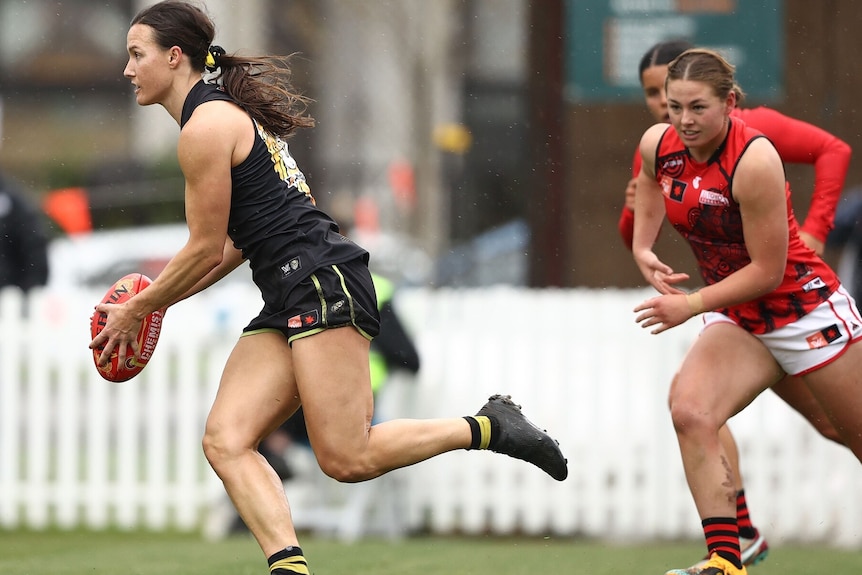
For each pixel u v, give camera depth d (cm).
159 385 3031
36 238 3136
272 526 1518
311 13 9000
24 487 3044
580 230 3538
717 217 1714
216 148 1516
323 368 1527
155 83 1562
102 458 3044
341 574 2136
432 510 2978
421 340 2964
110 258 5956
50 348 3034
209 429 1555
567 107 3522
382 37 8781
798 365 1767
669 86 1650
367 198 8088
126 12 11325
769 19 3459
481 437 1639
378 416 2809
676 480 2942
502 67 8756
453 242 7831
